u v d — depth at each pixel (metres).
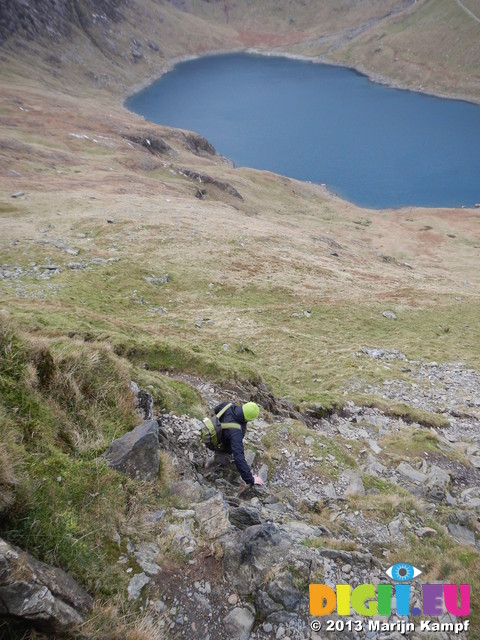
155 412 9.82
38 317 16.22
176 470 7.98
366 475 11.86
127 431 7.60
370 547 8.44
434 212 130.62
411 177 162.88
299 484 10.80
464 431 21.66
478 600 6.77
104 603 4.92
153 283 42.75
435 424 21.39
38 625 4.26
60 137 112.56
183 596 5.47
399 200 147.12
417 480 14.38
